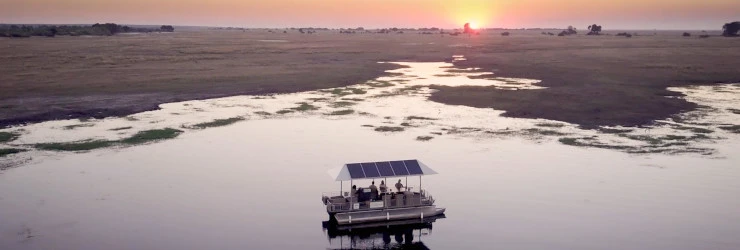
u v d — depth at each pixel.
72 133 47.94
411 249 26.91
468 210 31.05
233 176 36.84
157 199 32.41
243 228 28.59
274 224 29.22
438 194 33.47
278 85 76.94
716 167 38.19
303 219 29.97
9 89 69.19
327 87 76.25
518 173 37.25
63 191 33.50
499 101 64.12
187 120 54.00
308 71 93.88
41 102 61.06
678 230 28.02
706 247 26.16
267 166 39.16
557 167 38.53
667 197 32.53
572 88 74.12
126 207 31.09
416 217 29.94
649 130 49.28
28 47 142.38
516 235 27.78
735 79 84.12
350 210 29.44
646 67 101.00
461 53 145.62
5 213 29.97
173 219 29.53
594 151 42.56
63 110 57.16
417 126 51.66
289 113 58.16
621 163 39.34
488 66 108.12
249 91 71.81
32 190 33.59
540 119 54.12
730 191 33.38
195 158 41.09
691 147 43.47
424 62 117.88
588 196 32.84
